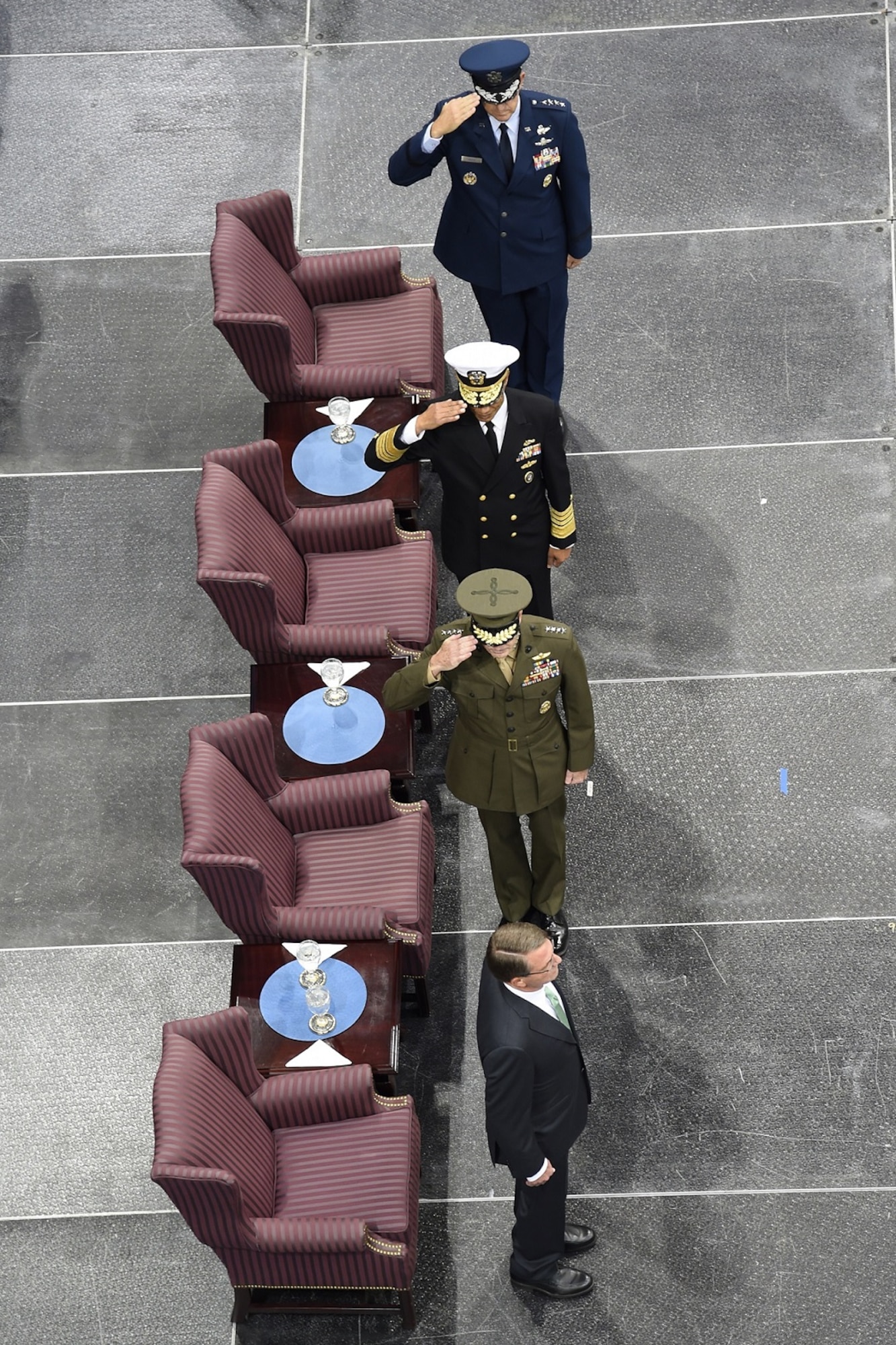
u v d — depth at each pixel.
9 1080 21.14
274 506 22.69
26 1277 19.59
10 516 26.53
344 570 22.91
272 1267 17.12
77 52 32.16
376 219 29.31
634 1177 19.73
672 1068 20.52
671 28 31.06
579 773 19.83
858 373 26.67
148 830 23.23
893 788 22.64
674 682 23.88
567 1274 18.86
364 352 24.98
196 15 32.38
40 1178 20.33
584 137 29.88
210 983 21.81
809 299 27.58
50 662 24.98
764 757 23.09
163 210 29.92
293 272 25.31
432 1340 18.73
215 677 24.66
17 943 22.34
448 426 20.48
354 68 31.27
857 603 24.38
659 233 28.64
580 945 21.66
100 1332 19.11
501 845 20.64
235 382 27.75
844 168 29.03
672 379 26.97
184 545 26.00
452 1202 19.72
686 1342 18.52
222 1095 17.27
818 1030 20.67
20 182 30.53
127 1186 20.20
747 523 25.34
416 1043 21.00
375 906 19.59
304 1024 18.45
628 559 25.17
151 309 28.75
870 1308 18.58
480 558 21.73
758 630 24.27
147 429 27.33
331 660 21.23
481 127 22.45
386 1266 17.03
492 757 19.09
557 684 18.59
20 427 27.50
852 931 21.47
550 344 25.56
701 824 22.58
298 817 20.20
